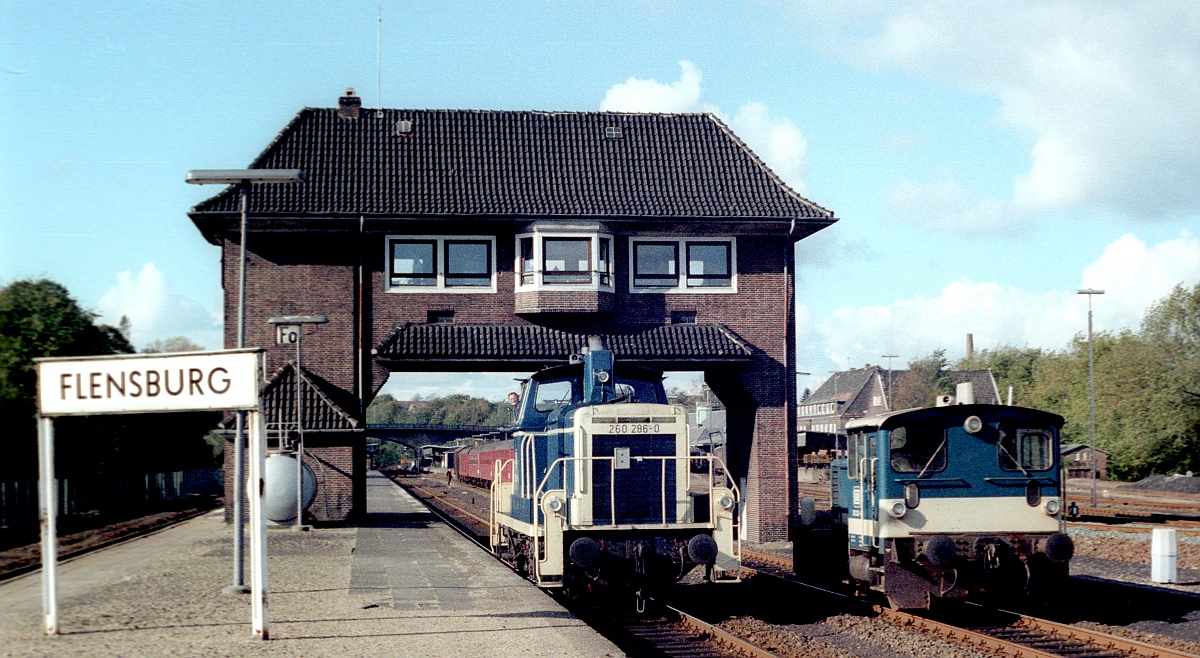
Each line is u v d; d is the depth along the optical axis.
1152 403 59.53
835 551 18.00
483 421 199.50
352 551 21.22
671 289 27.33
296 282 26.81
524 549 17.08
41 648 10.95
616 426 15.12
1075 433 78.19
